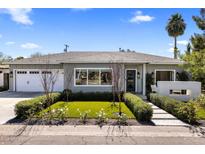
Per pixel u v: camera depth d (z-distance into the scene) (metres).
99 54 23.31
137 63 20.36
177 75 21.55
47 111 11.70
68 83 19.95
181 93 17.58
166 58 22.66
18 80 23.42
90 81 20.03
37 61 23.11
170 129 8.73
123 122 9.70
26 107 10.44
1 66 26.00
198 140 7.43
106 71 20.00
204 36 23.56
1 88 24.08
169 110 11.80
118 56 22.17
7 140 7.37
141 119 10.02
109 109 12.62
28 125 9.22
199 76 20.58
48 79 20.11
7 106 14.16
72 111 11.85
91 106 13.70
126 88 21.19
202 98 14.61
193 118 9.66
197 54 19.86
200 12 23.95
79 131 8.42
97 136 7.84
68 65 20.06
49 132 8.29
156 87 18.16
